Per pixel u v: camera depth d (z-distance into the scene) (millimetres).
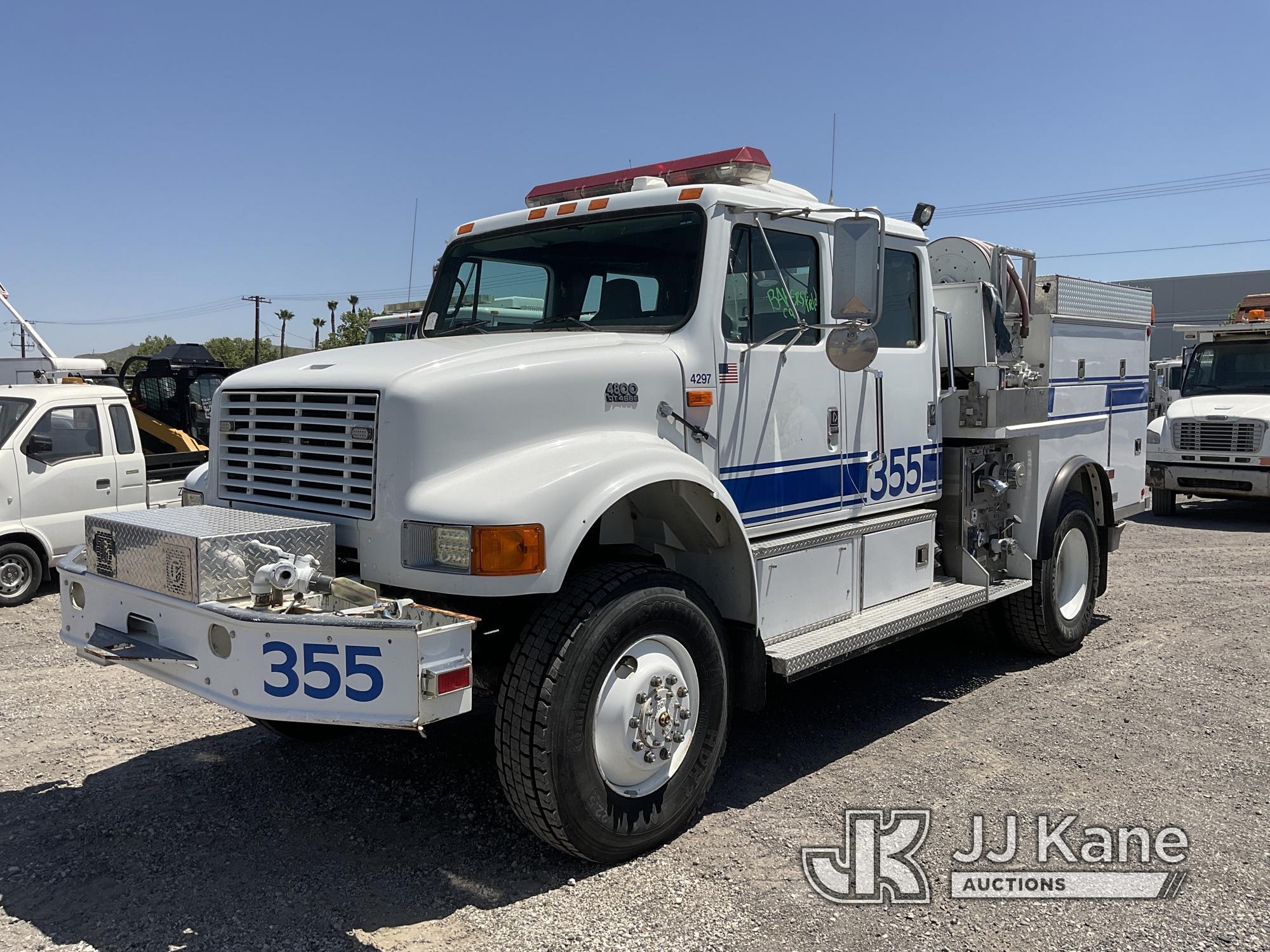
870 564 4871
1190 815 3939
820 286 4664
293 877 3465
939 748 4727
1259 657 6262
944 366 5711
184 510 3846
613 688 3453
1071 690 5648
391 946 3006
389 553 3398
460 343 4117
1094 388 6629
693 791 3744
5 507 8086
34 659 6430
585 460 3480
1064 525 6199
